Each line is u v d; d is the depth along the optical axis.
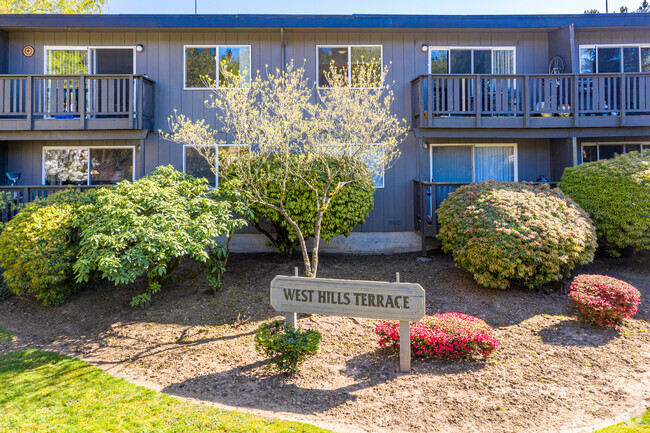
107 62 10.05
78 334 5.69
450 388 4.16
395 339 4.86
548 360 4.72
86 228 5.97
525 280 6.68
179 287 7.16
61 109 9.09
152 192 6.17
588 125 9.31
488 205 6.99
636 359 4.71
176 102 9.96
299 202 7.62
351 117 7.02
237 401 3.92
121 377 4.45
